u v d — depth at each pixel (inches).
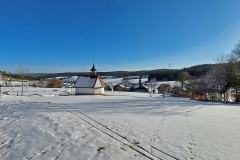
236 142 546.9
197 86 2586.1
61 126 631.2
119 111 1016.9
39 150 445.7
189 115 957.8
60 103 1318.9
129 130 631.2
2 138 524.1
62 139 512.4
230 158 442.9
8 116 792.9
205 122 796.0
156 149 477.4
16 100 1451.8
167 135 592.7
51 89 3070.9
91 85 2445.9
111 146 477.1
